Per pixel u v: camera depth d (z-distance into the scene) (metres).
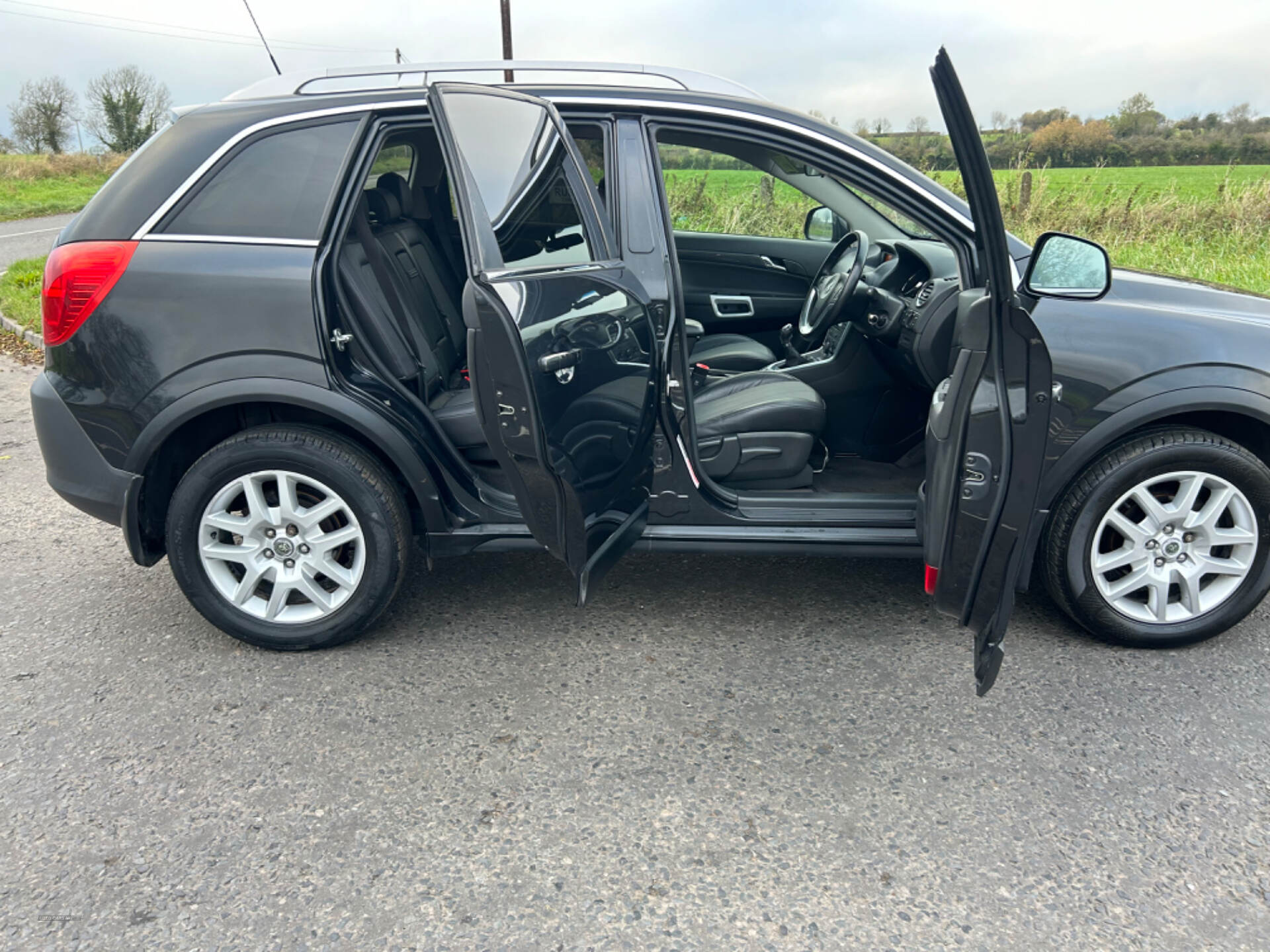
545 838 2.06
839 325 3.42
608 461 2.42
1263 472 2.63
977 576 2.14
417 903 1.87
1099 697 2.59
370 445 2.80
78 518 4.04
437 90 2.16
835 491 3.14
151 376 2.57
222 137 2.62
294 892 1.90
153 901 1.88
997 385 2.01
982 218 1.87
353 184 2.62
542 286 2.16
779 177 3.42
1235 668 2.73
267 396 2.56
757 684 2.68
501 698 2.62
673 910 1.85
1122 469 2.62
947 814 2.13
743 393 3.07
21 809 2.15
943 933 1.79
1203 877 1.93
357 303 2.69
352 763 2.32
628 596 3.24
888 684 2.67
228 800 2.18
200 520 2.73
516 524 2.80
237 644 2.92
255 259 2.55
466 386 3.31
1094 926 1.80
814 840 2.05
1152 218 9.90
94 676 2.73
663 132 2.71
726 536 2.77
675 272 2.64
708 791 2.21
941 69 1.71
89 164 34.38
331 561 2.79
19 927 1.81
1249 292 2.90
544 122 2.46
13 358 7.46
